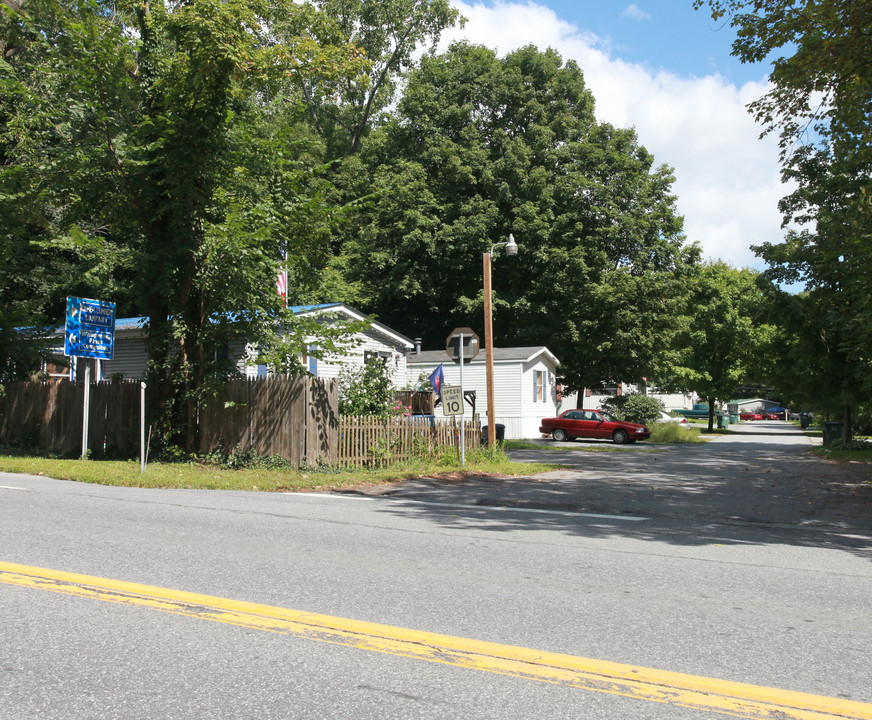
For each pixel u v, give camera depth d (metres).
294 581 6.04
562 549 7.70
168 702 3.68
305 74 21.59
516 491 13.03
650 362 38.16
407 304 42.25
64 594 5.56
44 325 21.33
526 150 38.75
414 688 3.90
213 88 15.18
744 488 14.48
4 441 19.48
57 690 3.81
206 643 4.55
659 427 36.22
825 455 24.66
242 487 12.52
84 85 15.20
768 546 8.37
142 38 17.11
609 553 7.57
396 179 38.62
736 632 4.98
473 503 11.44
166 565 6.50
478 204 38.38
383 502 11.20
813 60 12.81
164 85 15.70
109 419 17.56
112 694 3.77
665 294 37.88
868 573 6.97
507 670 4.18
